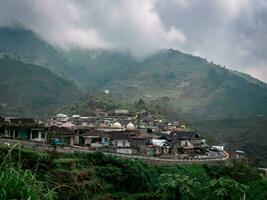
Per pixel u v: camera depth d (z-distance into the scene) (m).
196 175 69.56
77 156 55.91
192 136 102.38
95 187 47.81
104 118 151.62
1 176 7.64
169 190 40.59
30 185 7.95
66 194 39.00
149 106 193.12
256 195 71.50
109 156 57.81
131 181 54.91
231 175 76.50
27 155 42.94
